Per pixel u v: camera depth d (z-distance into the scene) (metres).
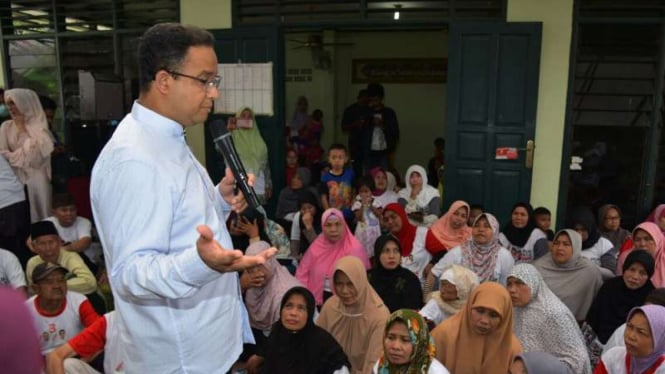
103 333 2.28
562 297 3.11
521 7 4.16
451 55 4.29
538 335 2.56
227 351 1.09
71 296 2.67
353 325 2.56
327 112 8.43
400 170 8.56
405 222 3.79
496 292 2.24
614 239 3.86
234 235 3.22
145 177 0.92
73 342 2.27
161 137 0.99
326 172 4.62
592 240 3.56
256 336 2.89
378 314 2.54
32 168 4.01
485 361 2.27
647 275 2.75
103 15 5.17
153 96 0.99
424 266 3.75
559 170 4.29
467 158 4.37
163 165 0.95
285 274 2.97
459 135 4.36
